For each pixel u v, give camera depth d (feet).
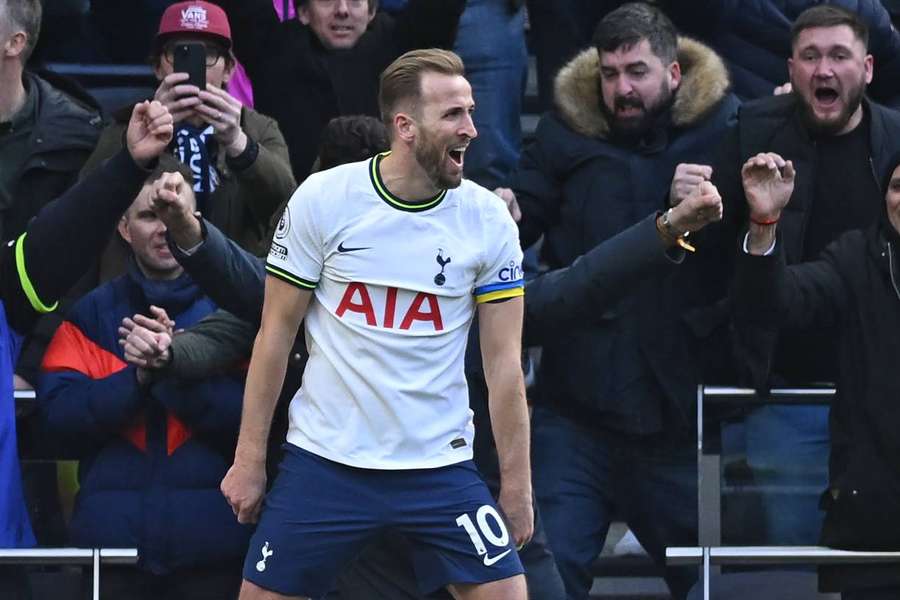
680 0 72.28
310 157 70.08
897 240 56.13
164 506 55.67
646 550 63.05
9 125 63.46
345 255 46.42
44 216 53.72
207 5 65.21
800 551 57.77
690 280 61.11
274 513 47.24
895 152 60.64
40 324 62.18
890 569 56.75
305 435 47.34
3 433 54.70
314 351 47.34
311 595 47.57
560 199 63.46
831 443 56.95
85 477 56.03
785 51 73.77
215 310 58.18
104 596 55.62
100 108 66.13
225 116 59.98
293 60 70.08
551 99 69.26
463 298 47.19
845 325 56.49
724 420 58.65
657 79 61.93
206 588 56.18
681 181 58.13
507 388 47.57
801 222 60.75
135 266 58.23
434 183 46.24
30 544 55.57
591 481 61.62
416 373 46.83
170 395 55.52
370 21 70.54
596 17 75.15
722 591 58.13
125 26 79.41
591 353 61.05
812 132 61.11
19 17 62.49
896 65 72.69
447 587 48.62
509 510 47.98
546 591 55.98
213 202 62.03
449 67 45.83
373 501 46.96
